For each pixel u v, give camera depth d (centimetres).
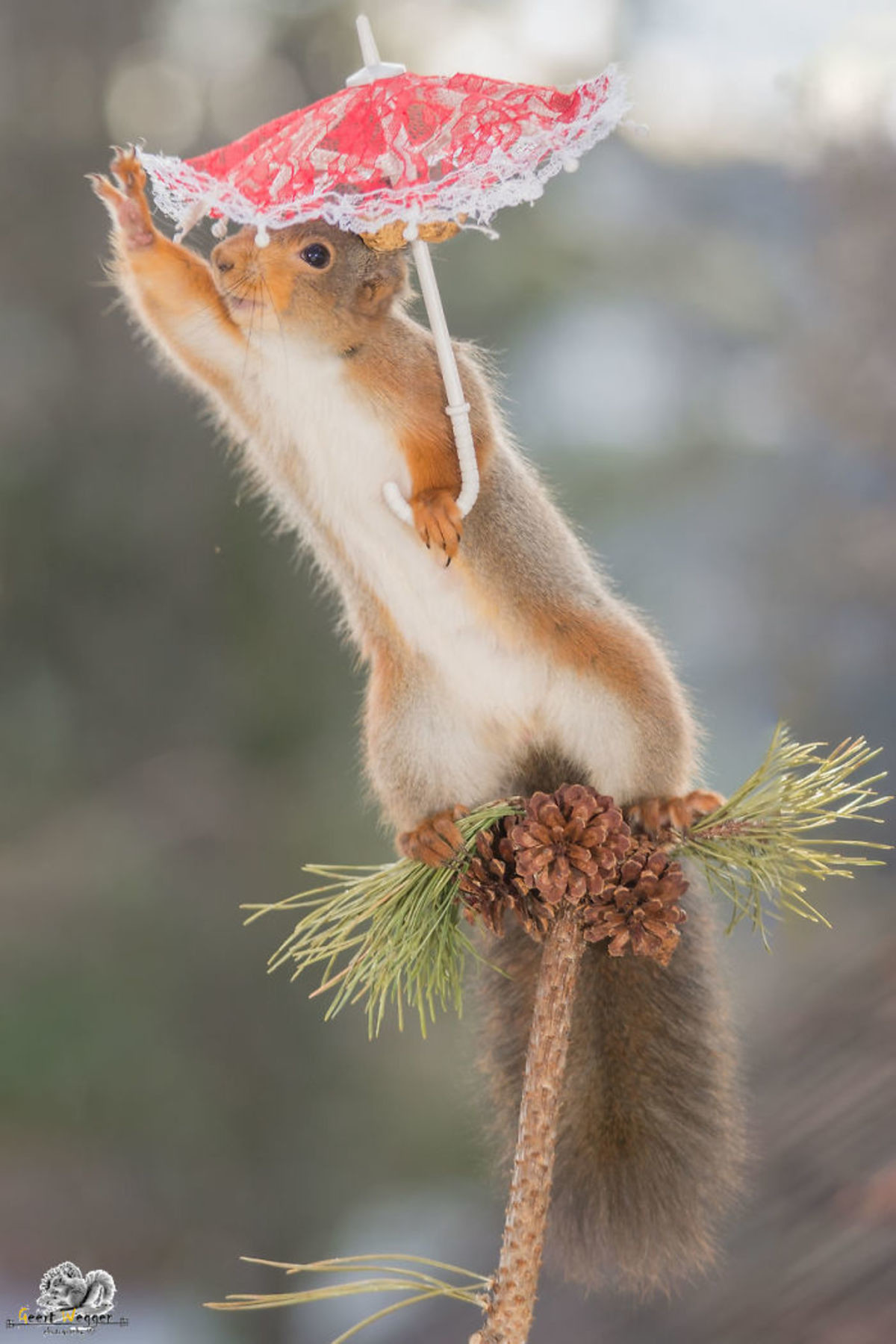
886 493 970
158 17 1158
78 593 1085
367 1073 961
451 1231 844
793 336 980
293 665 1055
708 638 1090
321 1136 942
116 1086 906
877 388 887
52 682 1088
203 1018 941
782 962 594
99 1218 941
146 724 1075
